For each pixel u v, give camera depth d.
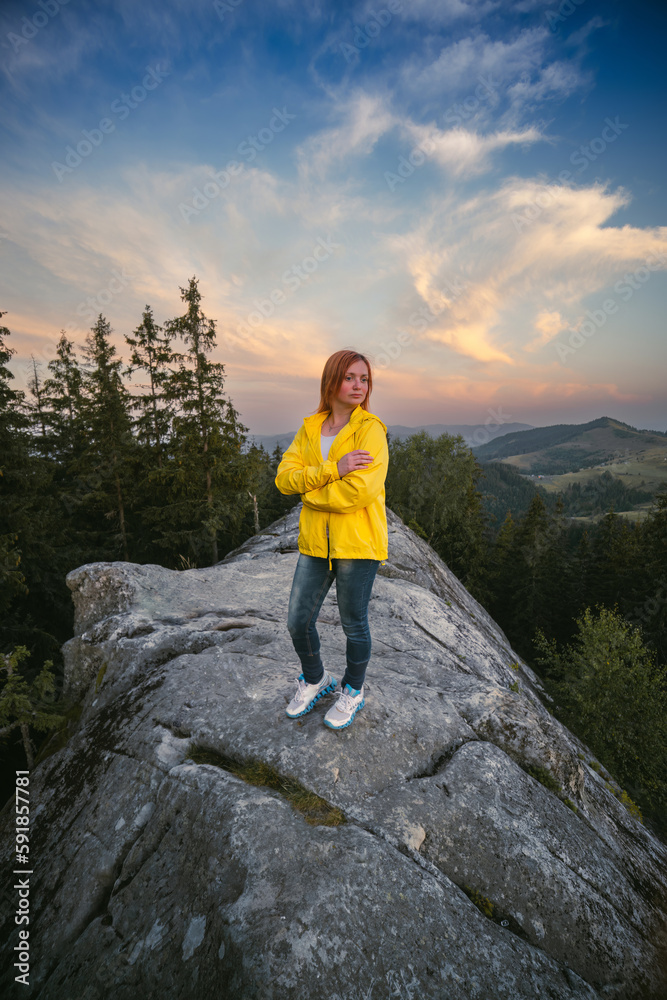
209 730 2.61
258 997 1.45
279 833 1.94
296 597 2.37
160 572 4.95
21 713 4.52
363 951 1.60
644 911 2.29
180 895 1.93
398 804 2.21
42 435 23.02
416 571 7.70
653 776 13.28
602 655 15.53
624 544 31.00
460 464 35.00
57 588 16.41
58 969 1.90
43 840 2.47
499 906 2.00
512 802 2.41
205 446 18.98
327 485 2.11
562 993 1.73
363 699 2.71
